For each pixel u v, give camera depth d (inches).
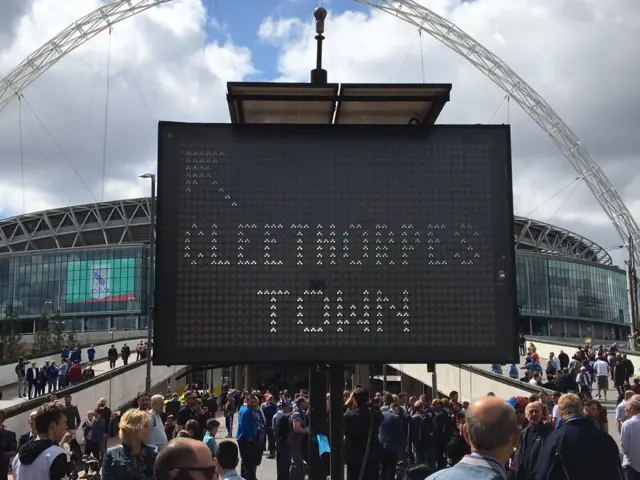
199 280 259.6
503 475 155.6
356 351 259.9
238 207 264.4
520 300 5029.5
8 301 5275.6
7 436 469.1
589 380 1360.7
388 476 531.5
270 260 262.4
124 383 1512.1
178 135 265.7
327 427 342.3
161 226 261.0
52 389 1584.6
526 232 6166.3
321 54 303.9
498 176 269.6
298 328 259.8
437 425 662.5
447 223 267.3
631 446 415.5
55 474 250.8
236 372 3132.4
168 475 149.9
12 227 6407.5
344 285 262.8
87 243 6166.3
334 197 266.8
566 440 259.3
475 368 1457.9
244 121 298.0
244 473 603.5
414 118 293.6
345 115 291.4
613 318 5743.1
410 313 262.7
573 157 4328.3
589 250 6658.5
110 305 4987.7
